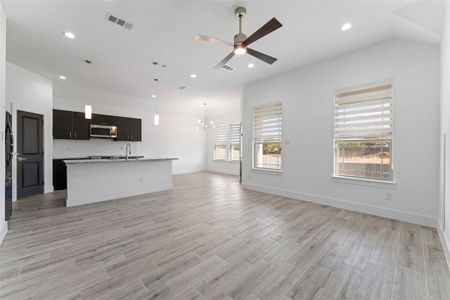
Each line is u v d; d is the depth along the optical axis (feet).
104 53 11.58
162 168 17.04
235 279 5.65
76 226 9.21
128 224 9.50
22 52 11.46
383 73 10.40
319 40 10.21
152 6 7.77
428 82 9.25
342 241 7.88
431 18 7.66
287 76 14.62
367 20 8.57
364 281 5.58
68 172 12.29
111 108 21.80
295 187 14.25
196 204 12.89
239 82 16.87
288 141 14.61
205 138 31.76
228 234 8.46
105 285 5.33
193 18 8.51
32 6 7.72
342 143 12.23
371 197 10.93
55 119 17.39
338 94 12.23
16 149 13.53
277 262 6.47
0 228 7.64
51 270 5.94
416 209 9.59
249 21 8.69
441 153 8.51
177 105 25.66
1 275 5.69
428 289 5.26
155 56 12.01
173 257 6.70
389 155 10.55
